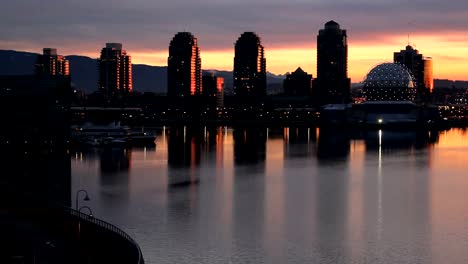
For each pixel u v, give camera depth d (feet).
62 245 369.50
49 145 590.96
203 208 561.02
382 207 577.43
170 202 589.73
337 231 481.87
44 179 551.59
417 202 604.90
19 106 589.73
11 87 608.19
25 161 571.69
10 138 579.48
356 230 485.56
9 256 348.38
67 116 608.19
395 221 516.32
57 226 410.11
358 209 566.77
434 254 423.64
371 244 445.78
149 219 513.45
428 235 471.62
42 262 339.77
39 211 454.40
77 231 398.01
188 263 399.65
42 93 603.67
